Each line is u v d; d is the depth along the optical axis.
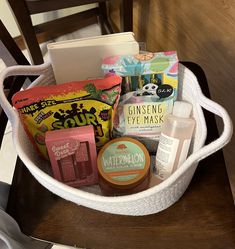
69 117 0.51
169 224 0.51
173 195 0.46
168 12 1.22
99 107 0.51
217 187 0.54
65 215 0.53
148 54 0.52
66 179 0.52
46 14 1.58
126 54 0.55
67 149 0.48
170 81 0.52
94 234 0.51
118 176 0.48
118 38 0.55
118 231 0.51
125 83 0.52
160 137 0.52
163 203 0.47
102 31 1.53
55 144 0.48
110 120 0.53
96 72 0.58
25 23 1.02
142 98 0.54
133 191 0.49
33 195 0.55
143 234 0.50
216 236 0.49
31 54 1.11
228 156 1.00
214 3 1.00
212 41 1.04
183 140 0.49
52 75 0.58
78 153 0.49
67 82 0.54
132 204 0.42
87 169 0.52
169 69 0.51
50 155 0.49
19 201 0.54
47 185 0.45
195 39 1.11
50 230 0.51
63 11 1.58
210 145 0.40
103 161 0.50
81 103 0.50
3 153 1.24
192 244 0.49
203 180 0.54
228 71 0.98
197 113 0.51
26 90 0.49
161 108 0.55
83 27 1.71
